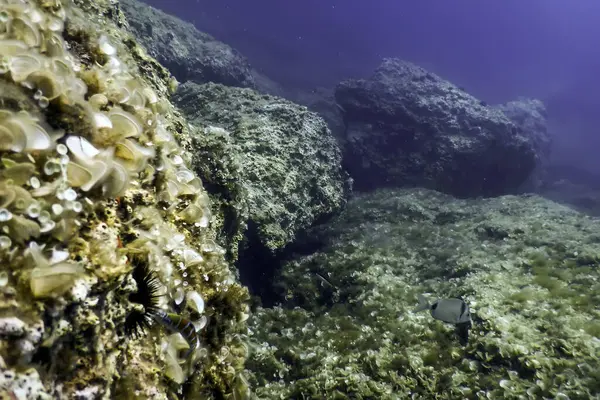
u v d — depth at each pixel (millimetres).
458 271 6504
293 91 23984
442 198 10883
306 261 7188
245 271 6750
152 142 2258
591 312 5062
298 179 7164
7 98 1460
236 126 7508
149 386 1569
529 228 7637
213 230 3246
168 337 1787
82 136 1686
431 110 13359
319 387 4430
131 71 3006
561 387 4078
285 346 5152
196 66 13852
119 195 1683
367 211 9492
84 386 1249
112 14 4102
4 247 1164
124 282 1499
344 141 12875
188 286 2078
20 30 1688
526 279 5934
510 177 13945
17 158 1364
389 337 5109
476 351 4668
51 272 1170
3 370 1021
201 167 4039
